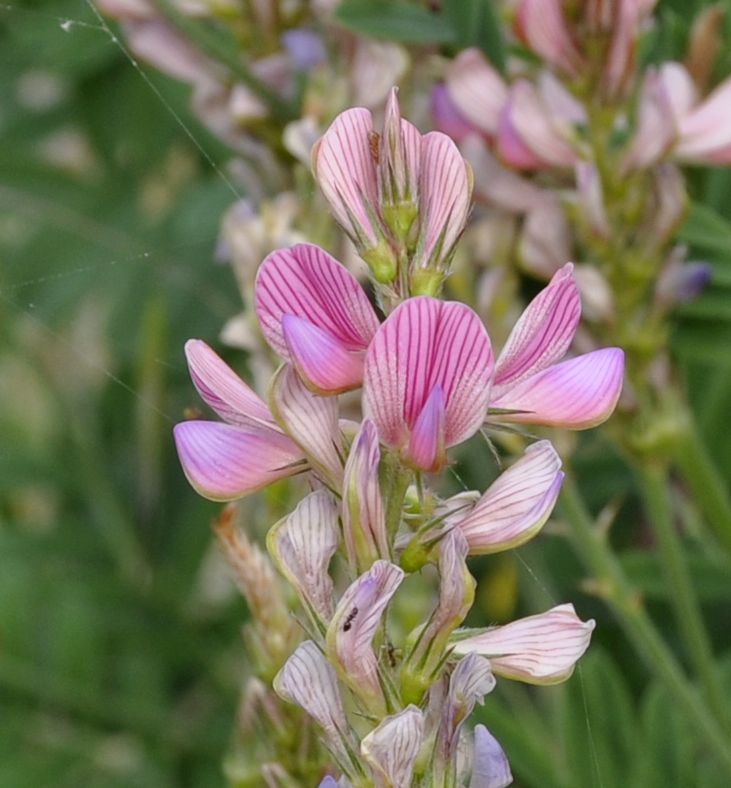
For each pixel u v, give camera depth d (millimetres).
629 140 307
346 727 211
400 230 209
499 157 312
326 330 207
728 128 307
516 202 318
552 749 340
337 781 216
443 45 343
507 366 210
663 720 326
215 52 327
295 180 339
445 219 209
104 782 429
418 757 210
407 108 333
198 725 446
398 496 209
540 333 209
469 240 323
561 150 310
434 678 210
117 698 440
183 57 344
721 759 314
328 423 210
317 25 335
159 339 444
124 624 452
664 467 320
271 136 337
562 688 327
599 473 392
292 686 211
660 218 309
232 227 333
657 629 390
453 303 201
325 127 320
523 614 385
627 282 312
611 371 210
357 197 210
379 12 322
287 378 209
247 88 331
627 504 406
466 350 203
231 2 334
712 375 385
